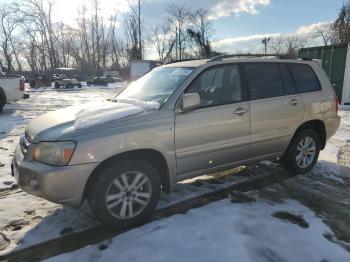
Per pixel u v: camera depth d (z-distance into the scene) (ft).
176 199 15.44
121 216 12.64
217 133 14.67
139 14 176.14
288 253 11.23
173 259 10.82
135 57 181.16
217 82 15.14
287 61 18.02
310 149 18.99
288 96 17.37
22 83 46.06
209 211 14.17
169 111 13.50
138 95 15.33
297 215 13.97
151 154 13.37
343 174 19.04
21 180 12.17
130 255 11.09
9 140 26.94
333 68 50.80
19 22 179.52
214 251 11.21
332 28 117.91
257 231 12.59
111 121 12.45
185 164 14.08
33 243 11.89
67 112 14.02
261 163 20.61
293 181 17.87
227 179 18.02
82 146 11.67
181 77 14.67
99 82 142.00
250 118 15.71
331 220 13.65
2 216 13.70
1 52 185.37
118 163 12.44
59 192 11.52
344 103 50.19
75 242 11.97
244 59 16.28
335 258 11.00
